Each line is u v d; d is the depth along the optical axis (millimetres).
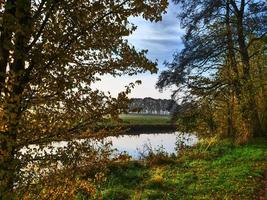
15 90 5352
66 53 5703
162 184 15867
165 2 6312
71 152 5723
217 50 27344
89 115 6039
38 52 5457
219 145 25453
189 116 27703
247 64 28297
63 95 5723
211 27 27938
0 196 4930
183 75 27359
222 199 13617
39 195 5699
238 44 28844
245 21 27438
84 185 6102
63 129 5773
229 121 28312
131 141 41625
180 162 20812
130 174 17750
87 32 5828
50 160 5598
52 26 5672
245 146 24359
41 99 5629
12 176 5152
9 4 4996
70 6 5633
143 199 14055
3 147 5078
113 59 6172
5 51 5230
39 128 5625
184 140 27094
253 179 16078
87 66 6043
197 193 14578
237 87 27781
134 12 6184
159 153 21984
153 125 68875
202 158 21562
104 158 6238
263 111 29750
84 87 5957
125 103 6109
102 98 6051
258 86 28672
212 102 28094
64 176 5828
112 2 6008
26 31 5133
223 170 17938
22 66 5391
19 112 5359
